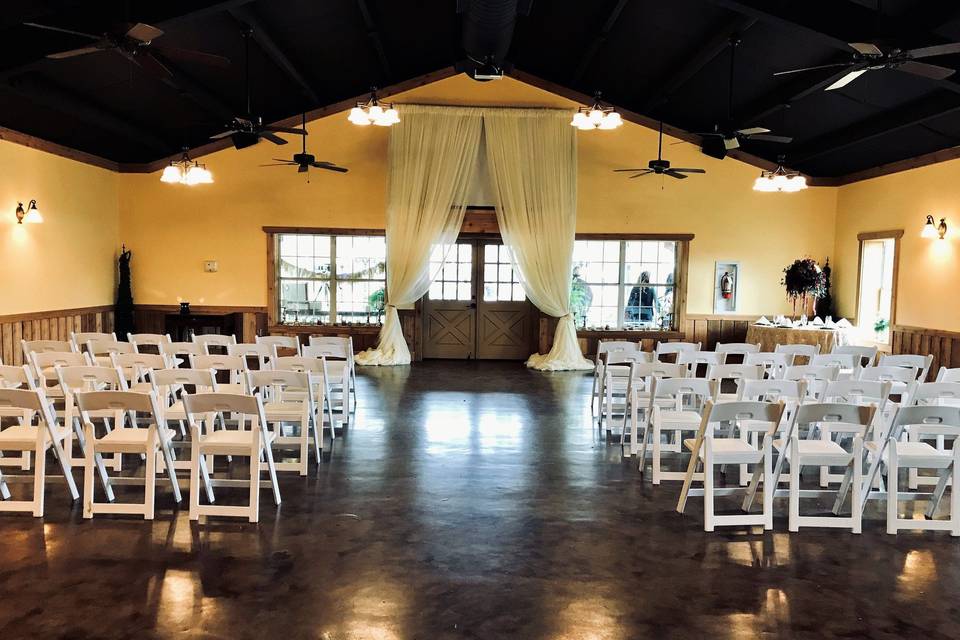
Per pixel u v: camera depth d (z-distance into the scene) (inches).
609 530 156.7
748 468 206.4
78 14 238.7
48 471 196.2
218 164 419.5
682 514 167.8
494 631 112.6
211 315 400.8
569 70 390.9
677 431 219.0
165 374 179.9
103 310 405.4
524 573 134.0
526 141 410.9
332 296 435.8
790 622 117.3
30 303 336.5
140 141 377.7
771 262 428.5
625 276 436.5
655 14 289.6
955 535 155.9
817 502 179.3
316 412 226.2
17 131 324.5
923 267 341.7
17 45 249.3
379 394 321.4
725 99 355.3
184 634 110.1
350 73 381.4
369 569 134.4
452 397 315.3
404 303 418.3
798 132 368.5
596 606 121.5
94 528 153.0
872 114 322.7
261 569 133.6
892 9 229.1
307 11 292.4
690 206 425.4
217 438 164.6
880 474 186.2
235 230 423.5
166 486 183.3
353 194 422.0
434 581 129.9
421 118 410.0
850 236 409.7
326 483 187.9
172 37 284.7
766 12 234.1
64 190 365.1
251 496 158.2
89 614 115.8
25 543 144.6
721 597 125.5
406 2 307.1
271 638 109.5
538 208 412.2
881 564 140.4
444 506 171.0
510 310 446.0
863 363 378.0
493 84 413.4
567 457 217.2
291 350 426.9
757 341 395.9
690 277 428.8
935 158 331.0
